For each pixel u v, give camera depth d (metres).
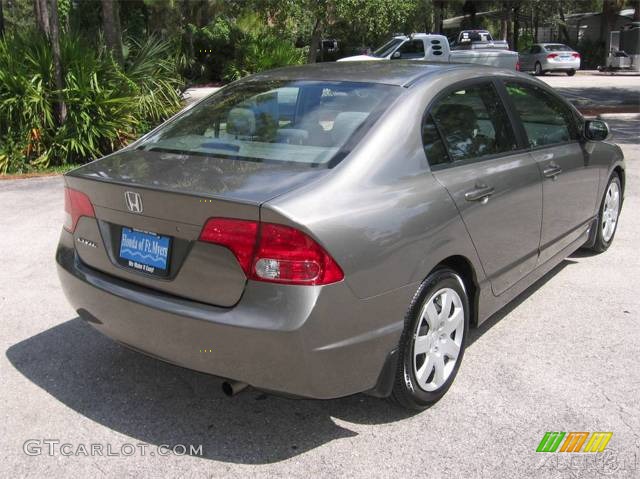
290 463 3.07
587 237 5.52
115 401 3.60
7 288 5.21
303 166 3.14
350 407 3.54
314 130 3.42
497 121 4.12
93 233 3.37
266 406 3.56
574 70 33.00
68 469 3.03
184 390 3.73
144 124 11.70
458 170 3.61
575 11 47.22
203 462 3.08
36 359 4.07
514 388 3.70
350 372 2.98
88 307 3.40
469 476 2.97
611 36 37.66
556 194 4.59
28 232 6.74
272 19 20.86
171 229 3.00
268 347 2.78
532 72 33.78
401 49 21.58
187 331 2.94
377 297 3.02
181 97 13.30
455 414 3.45
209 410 3.52
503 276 4.05
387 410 3.51
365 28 18.64
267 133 3.51
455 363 3.62
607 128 4.96
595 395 3.62
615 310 4.78
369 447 3.19
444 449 3.16
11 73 10.09
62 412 3.49
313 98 3.68
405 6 17.72
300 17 19.00
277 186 2.93
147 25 24.12
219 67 28.61
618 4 36.97
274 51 24.23
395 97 3.51
